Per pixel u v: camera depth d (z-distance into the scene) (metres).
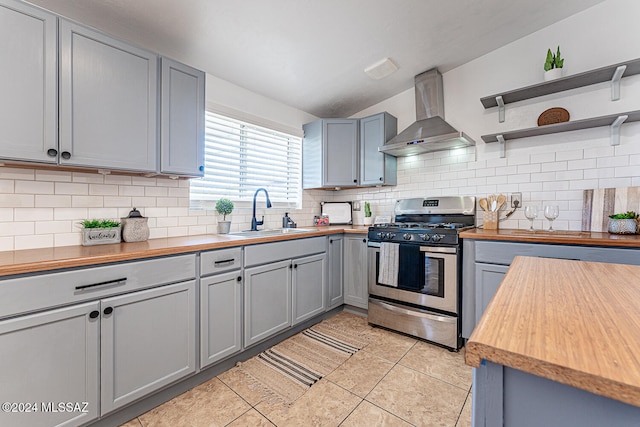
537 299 0.64
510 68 2.52
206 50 2.11
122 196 1.90
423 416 1.46
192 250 1.65
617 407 0.40
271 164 3.03
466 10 2.06
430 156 2.98
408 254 2.33
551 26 2.34
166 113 1.80
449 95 2.85
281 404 1.56
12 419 1.11
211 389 1.68
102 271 1.32
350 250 2.87
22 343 1.12
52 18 1.37
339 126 3.14
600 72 2.00
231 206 2.39
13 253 1.37
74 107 1.44
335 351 2.13
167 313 1.54
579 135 2.24
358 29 2.12
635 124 2.05
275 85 2.71
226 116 2.53
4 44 1.25
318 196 3.56
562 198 2.30
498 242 2.03
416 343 2.26
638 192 1.99
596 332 0.47
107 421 1.37
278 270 2.19
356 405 1.55
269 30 2.00
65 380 1.22
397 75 2.83
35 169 1.57
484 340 0.45
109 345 1.33
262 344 2.13
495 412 0.47
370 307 2.60
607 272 0.91
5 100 1.26
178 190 2.20
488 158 2.63
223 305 1.81
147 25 1.79
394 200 3.24
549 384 0.44
